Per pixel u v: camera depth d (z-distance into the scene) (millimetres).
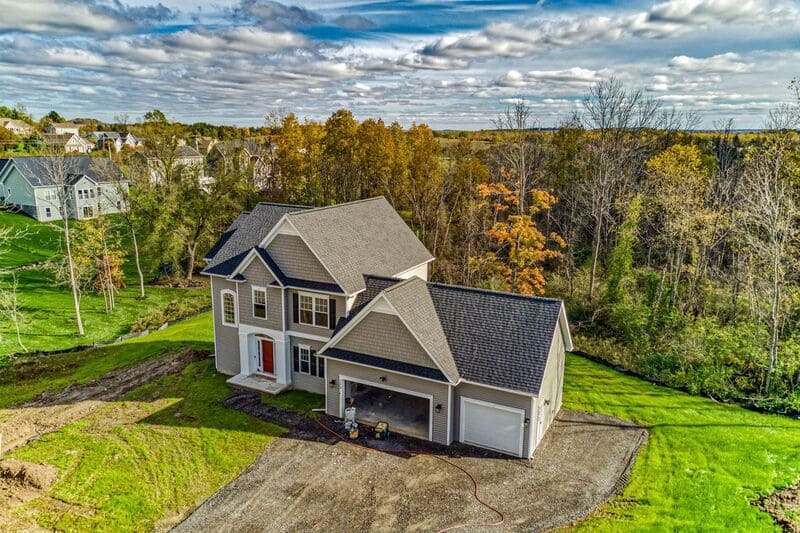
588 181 48188
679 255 37188
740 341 29406
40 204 67938
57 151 44500
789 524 16641
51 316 42438
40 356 34938
